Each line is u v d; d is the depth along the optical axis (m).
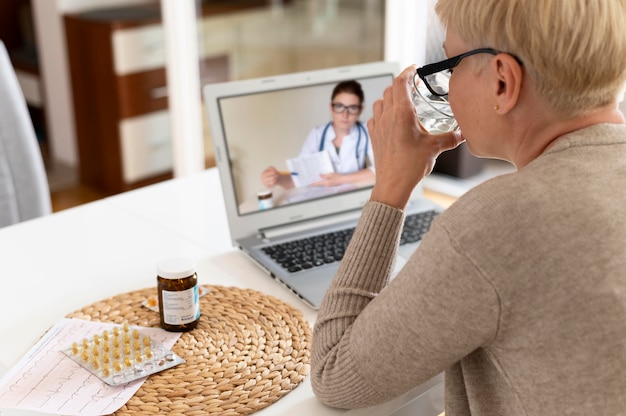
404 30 3.12
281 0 3.32
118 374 1.04
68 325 1.18
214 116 1.44
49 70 3.84
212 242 1.52
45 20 3.72
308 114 1.52
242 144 1.47
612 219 0.77
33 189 2.02
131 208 1.68
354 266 0.98
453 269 0.79
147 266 1.41
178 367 1.07
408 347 0.83
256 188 1.49
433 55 3.23
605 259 0.77
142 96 3.54
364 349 0.88
